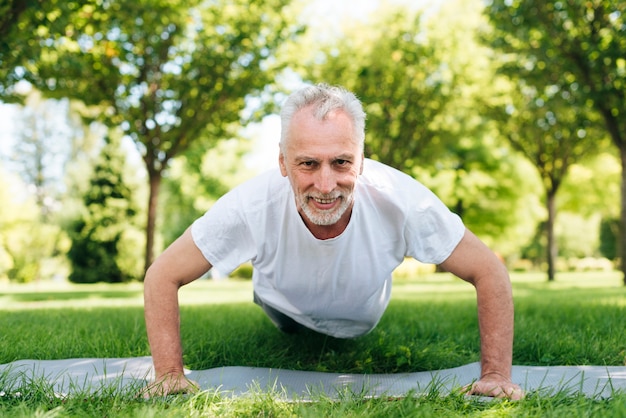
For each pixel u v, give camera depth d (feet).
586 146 61.31
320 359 11.89
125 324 15.71
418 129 59.52
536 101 49.90
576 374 9.49
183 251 8.93
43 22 27.04
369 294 9.68
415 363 11.53
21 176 127.65
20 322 17.12
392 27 57.36
